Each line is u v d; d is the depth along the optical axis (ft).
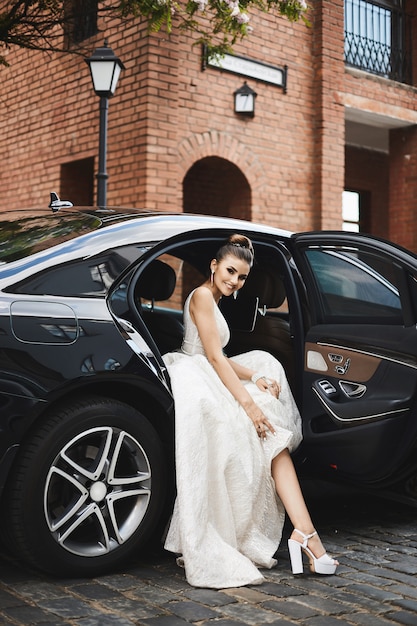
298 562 10.21
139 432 10.11
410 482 11.78
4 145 35.60
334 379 11.71
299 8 20.71
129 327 10.23
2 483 9.00
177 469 10.08
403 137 37.04
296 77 31.99
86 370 9.53
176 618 8.47
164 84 27.91
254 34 30.45
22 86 34.19
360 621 8.52
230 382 11.03
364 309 11.82
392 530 12.56
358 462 11.29
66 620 8.28
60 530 9.58
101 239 10.55
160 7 20.03
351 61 34.71
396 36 36.68
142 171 27.73
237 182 30.96
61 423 9.46
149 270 13.08
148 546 11.21
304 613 8.73
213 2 20.39
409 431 11.09
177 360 11.21
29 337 9.27
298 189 32.19
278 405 11.30
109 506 9.87
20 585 9.38
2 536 9.53
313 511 13.64
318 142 32.58
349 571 10.38
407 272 11.25
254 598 9.22
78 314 9.79
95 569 9.78
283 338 13.94
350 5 34.58
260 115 30.83
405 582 9.96
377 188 44.04
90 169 32.86
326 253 12.30
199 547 9.82
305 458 11.93
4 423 8.97
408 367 11.05
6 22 20.57
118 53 28.91
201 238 11.55
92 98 30.04
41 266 9.88
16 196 34.94
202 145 29.12
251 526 10.69
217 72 29.43
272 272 13.38
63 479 9.73
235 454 10.50
